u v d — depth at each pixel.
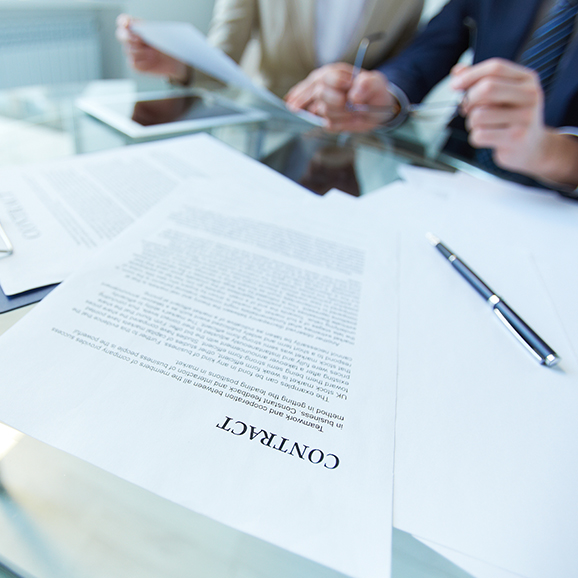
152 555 0.14
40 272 0.27
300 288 0.29
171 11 1.75
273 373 0.22
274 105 0.72
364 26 1.07
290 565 0.15
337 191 0.47
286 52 1.09
